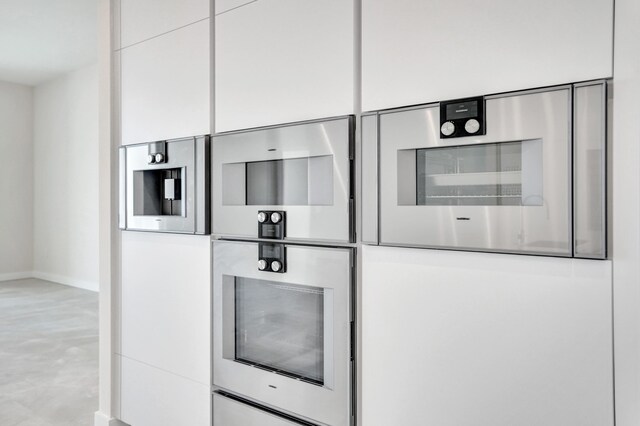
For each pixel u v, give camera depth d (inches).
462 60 49.3
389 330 55.1
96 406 106.3
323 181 59.7
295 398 63.4
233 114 70.0
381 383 55.8
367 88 56.1
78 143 248.7
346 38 57.9
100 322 91.6
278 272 64.6
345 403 58.5
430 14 51.3
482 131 47.2
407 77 53.0
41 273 278.2
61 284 260.8
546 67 44.4
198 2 74.0
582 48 42.5
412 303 53.3
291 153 62.4
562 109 42.9
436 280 51.6
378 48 55.1
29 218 281.6
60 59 227.9
